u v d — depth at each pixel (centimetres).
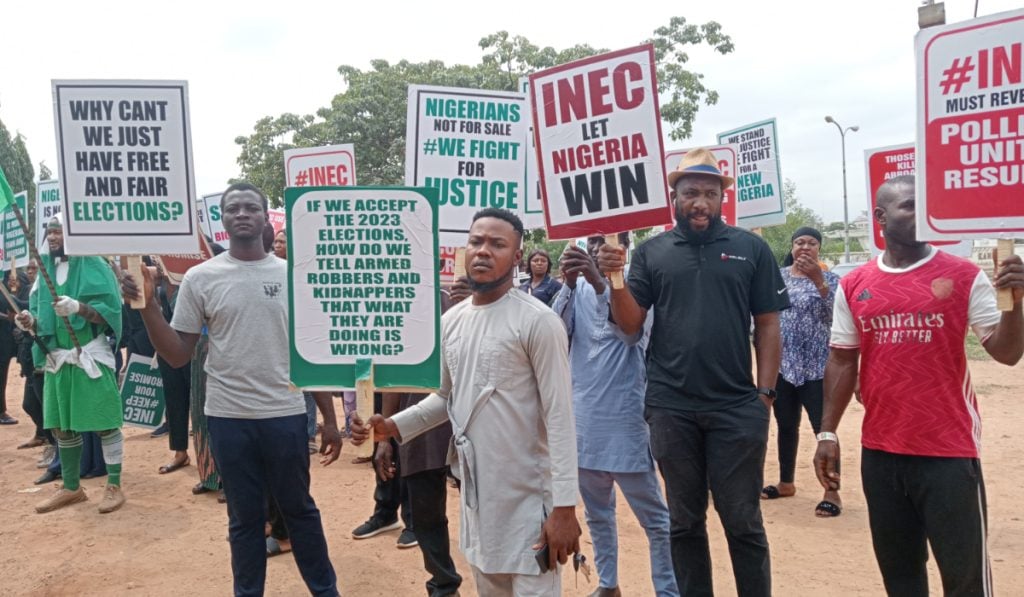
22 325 590
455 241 470
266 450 379
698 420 342
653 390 357
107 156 352
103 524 581
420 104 467
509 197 473
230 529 381
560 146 357
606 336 401
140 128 353
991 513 563
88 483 703
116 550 527
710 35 1923
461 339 287
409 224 280
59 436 625
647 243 376
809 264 586
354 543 532
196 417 653
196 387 652
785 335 598
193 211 355
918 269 304
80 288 594
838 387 335
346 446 822
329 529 562
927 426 294
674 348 348
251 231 385
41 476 727
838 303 333
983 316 288
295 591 460
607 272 342
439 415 306
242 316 375
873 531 320
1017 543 502
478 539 278
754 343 360
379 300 282
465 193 471
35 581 476
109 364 616
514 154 473
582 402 404
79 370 600
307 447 395
